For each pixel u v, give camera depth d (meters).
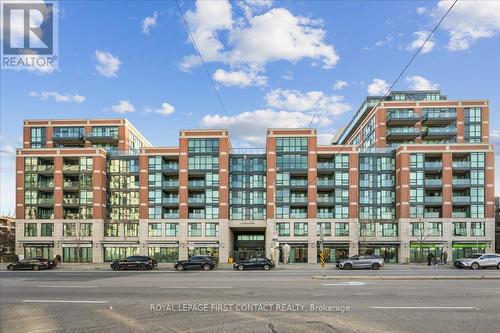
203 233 61.06
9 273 32.94
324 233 60.50
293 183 61.88
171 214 62.09
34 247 62.00
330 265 46.91
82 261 61.25
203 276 26.89
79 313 12.41
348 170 62.19
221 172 61.81
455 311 12.46
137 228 63.19
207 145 62.78
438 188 60.41
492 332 10.01
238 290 17.61
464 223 59.09
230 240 63.56
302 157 61.81
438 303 13.90
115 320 11.38
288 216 61.00
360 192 63.09
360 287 18.64
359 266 39.06
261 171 63.50
